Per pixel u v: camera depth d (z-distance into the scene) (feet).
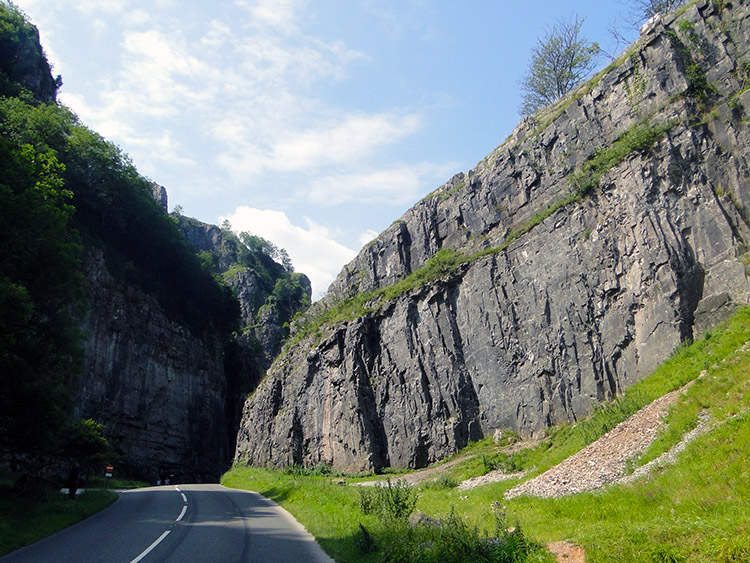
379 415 160.25
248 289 433.48
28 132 194.59
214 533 49.21
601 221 119.34
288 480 106.42
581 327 115.96
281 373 213.25
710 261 96.94
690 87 112.68
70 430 134.92
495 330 137.69
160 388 238.27
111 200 232.53
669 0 155.74
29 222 72.54
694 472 43.45
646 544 28.58
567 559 31.22
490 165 168.86
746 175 97.71
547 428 116.26
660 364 95.20
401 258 189.37
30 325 75.25
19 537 44.78
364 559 36.32
